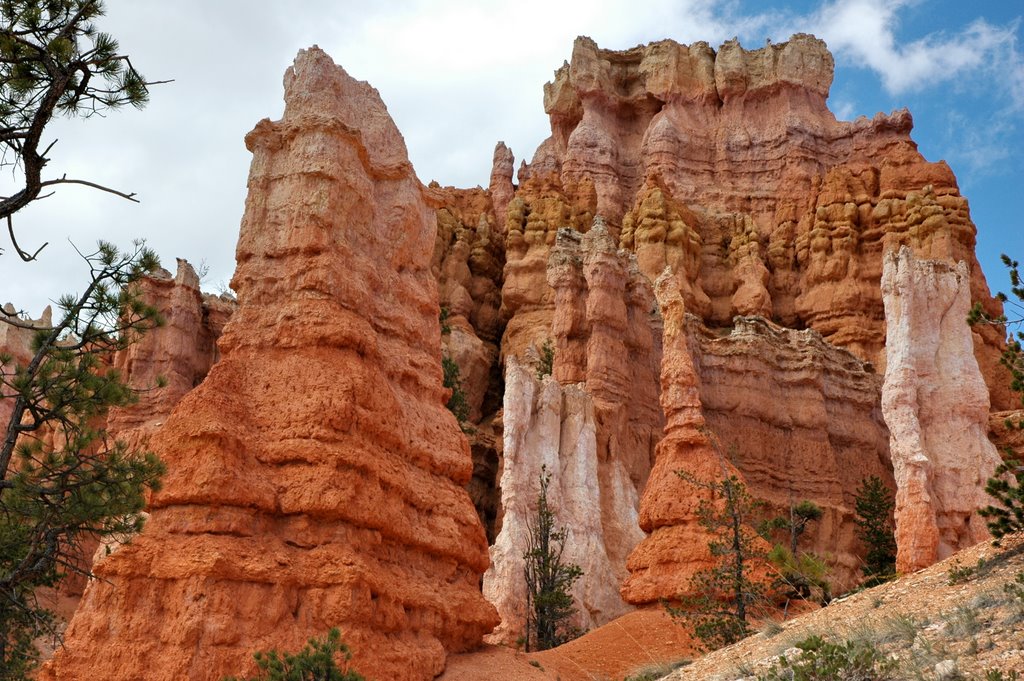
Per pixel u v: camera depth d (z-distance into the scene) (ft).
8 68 56.95
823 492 204.44
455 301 270.67
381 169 108.37
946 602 65.36
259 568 80.18
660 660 107.24
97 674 77.10
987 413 121.60
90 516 59.57
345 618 80.48
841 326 267.59
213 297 190.80
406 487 93.04
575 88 343.67
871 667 52.85
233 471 83.61
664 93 337.11
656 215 267.39
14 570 60.85
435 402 106.22
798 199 303.48
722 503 130.11
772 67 333.01
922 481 116.26
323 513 84.69
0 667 65.62
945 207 280.31
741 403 208.44
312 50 107.86
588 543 162.50
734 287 279.28
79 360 61.05
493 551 154.51
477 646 99.04
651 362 209.56
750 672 62.90
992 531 79.15
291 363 92.02
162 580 79.66
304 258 97.14
